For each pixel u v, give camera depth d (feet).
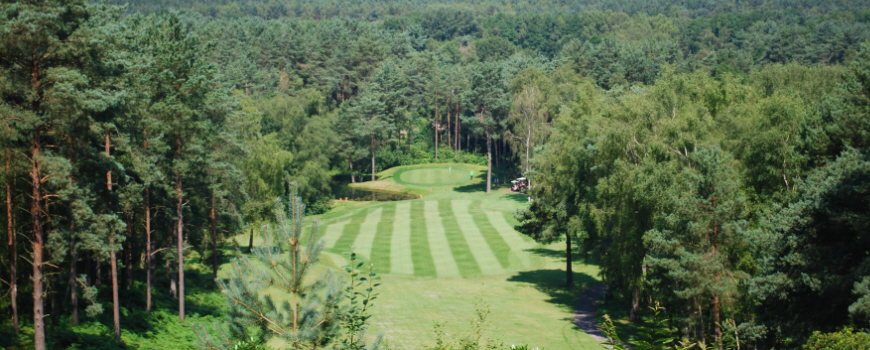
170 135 114.21
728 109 117.60
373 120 356.18
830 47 464.65
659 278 94.58
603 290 152.66
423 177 357.41
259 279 33.68
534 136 264.72
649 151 108.78
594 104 159.33
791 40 463.01
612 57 364.17
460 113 408.26
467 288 151.12
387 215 259.60
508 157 390.83
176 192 116.26
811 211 76.79
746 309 91.86
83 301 105.09
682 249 86.07
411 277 162.09
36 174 77.71
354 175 376.48
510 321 119.75
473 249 195.42
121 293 117.19
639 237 108.58
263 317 33.68
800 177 95.71
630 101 119.55
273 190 165.68
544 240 150.41
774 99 104.27
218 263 166.20
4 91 72.43
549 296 145.69
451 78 402.11
